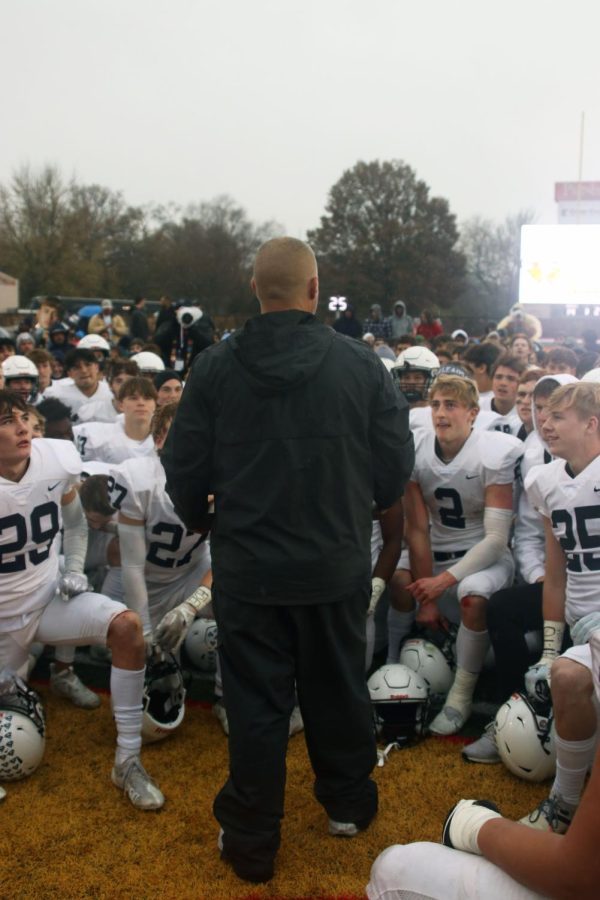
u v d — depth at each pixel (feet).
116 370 22.45
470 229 189.78
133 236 182.60
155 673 12.09
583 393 10.59
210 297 182.50
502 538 13.17
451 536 14.05
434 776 11.27
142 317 57.62
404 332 69.97
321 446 8.91
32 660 13.92
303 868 9.41
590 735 9.09
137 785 10.64
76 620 11.38
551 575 11.39
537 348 36.58
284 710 9.17
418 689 11.96
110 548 14.56
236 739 9.07
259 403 8.93
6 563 11.33
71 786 11.09
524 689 12.69
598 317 60.90
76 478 11.98
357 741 9.67
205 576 12.58
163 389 19.56
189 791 10.94
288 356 8.93
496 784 11.03
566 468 10.99
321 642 9.26
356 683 9.52
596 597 10.82
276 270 9.20
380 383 9.39
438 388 13.21
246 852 9.05
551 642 11.27
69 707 13.38
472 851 6.73
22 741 10.86
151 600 13.91
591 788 5.64
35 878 9.25
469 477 13.34
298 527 8.89
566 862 5.71
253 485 8.96
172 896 8.98
